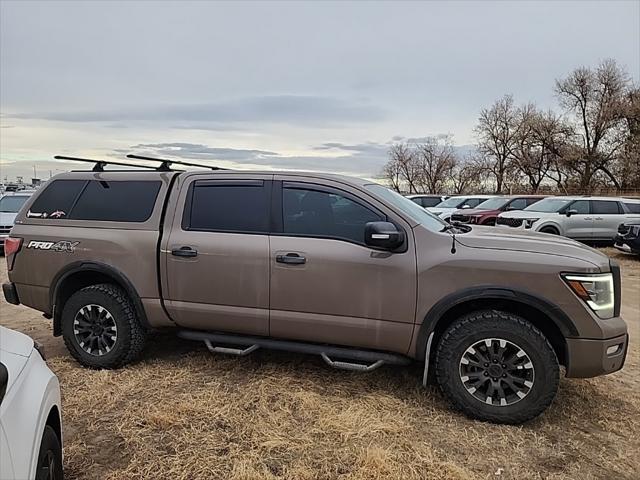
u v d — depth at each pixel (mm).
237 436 3027
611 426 3250
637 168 36781
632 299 7418
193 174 3988
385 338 3438
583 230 13109
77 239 4137
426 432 3109
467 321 3260
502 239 3387
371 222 3348
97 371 4059
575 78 41500
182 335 4031
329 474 2650
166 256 3867
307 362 4266
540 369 3115
